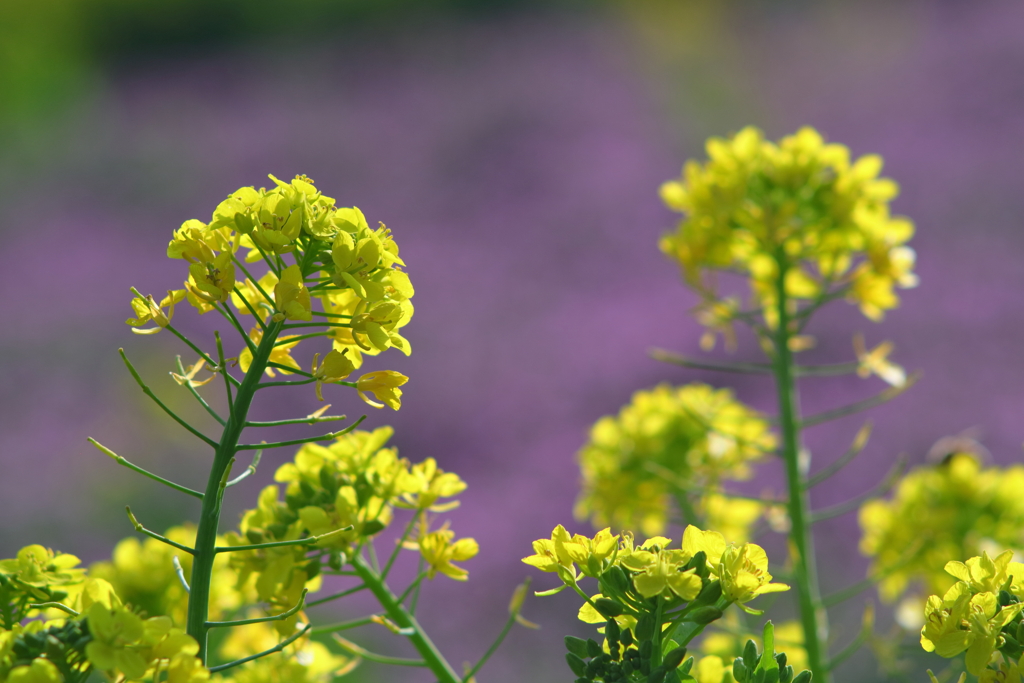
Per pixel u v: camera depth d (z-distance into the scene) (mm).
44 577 1848
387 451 2326
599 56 30781
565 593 10141
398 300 1800
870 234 3434
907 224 3498
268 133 28078
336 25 36531
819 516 3277
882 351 3459
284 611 2186
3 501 12508
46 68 30609
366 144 26594
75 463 13125
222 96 31250
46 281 20641
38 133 28453
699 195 3447
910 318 16000
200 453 13102
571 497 12516
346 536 2180
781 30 30812
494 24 35312
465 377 16078
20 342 17781
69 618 1806
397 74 31875
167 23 35750
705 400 4047
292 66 33594
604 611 1694
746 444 3361
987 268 17328
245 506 12016
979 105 23938
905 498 3865
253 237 1727
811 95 26656
